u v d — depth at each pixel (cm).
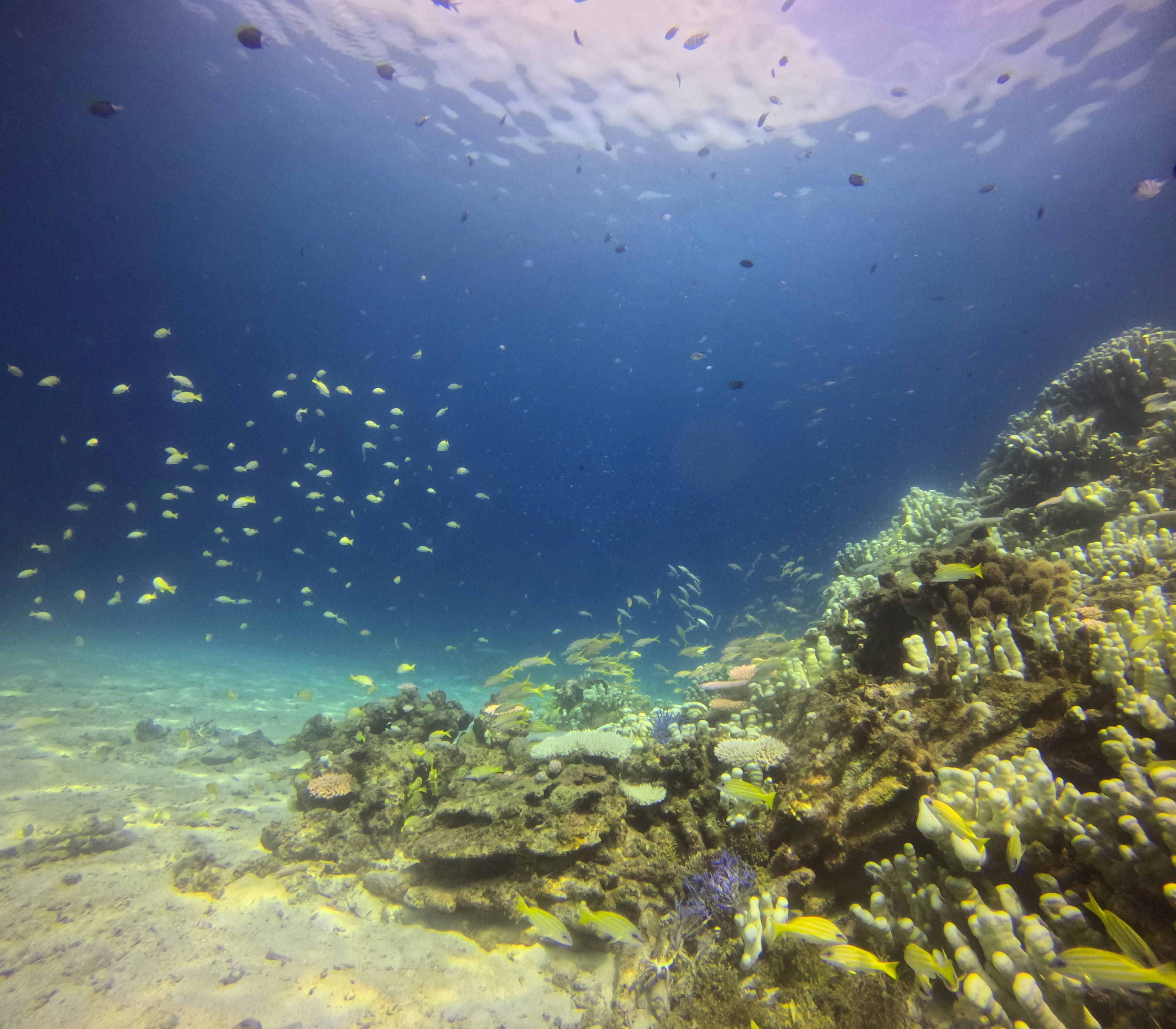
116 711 984
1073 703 327
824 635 554
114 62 1886
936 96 1872
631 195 2659
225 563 1545
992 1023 209
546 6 1535
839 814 336
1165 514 600
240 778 687
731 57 1694
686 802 432
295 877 456
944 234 3203
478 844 421
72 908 383
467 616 4231
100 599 3431
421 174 2586
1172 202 3070
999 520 720
